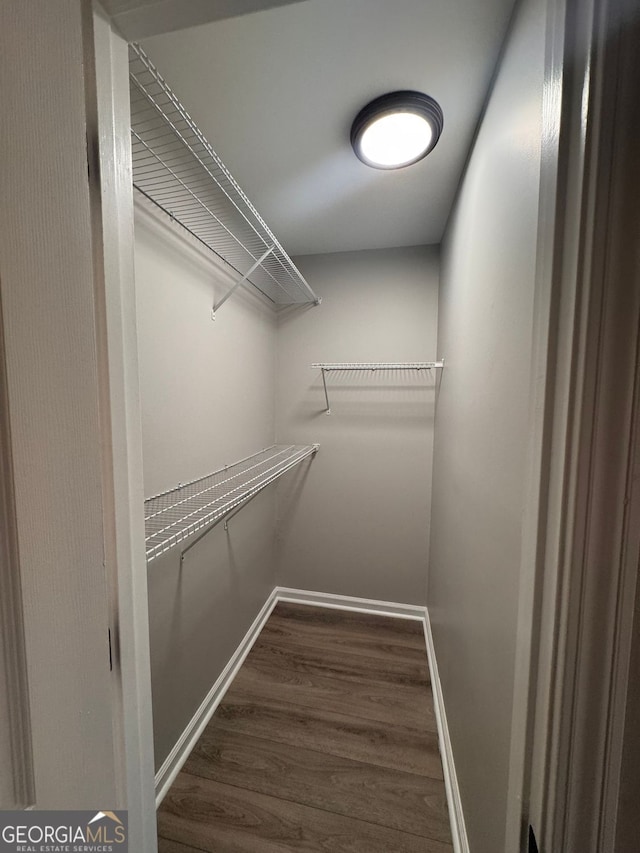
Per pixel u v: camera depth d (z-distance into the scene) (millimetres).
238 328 1652
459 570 1168
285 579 2324
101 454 462
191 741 1311
